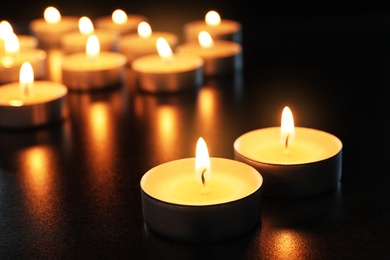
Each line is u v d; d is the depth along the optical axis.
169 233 0.36
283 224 0.37
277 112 0.49
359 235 0.36
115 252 0.36
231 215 0.36
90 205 0.39
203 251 0.36
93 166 0.43
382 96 0.51
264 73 0.57
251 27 0.69
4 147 0.46
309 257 0.35
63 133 0.48
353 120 0.47
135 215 0.38
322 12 0.86
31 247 0.37
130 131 0.47
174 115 0.50
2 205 0.40
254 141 0.43
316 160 0.40
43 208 0.40
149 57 0.59
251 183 0.38
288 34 0.66
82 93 0.55
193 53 0.59
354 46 0.61
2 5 0.88
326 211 0.38
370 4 0.85
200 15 0.78
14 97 0.51
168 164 0.39
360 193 0.39
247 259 0.35
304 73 0.56
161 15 0.78
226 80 0.56
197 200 0.37
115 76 0.55
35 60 0.58
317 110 0.49
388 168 0.41
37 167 0.44
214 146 0.45
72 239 0.37
